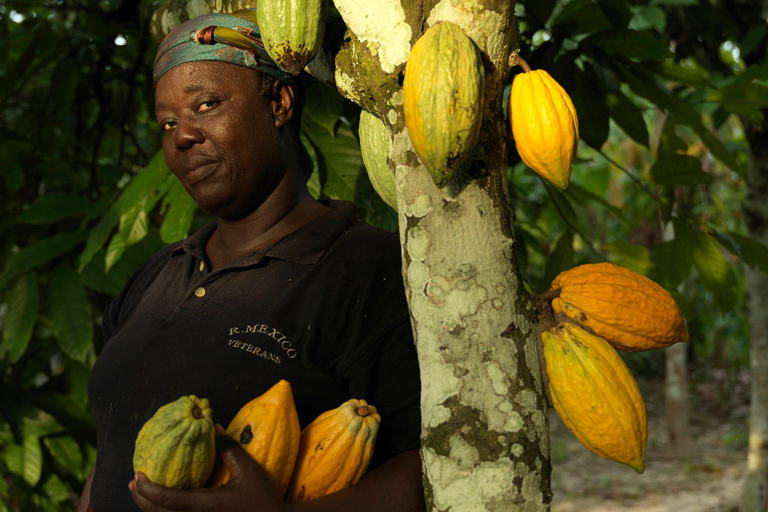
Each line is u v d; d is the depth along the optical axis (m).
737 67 4.50
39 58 3.10
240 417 1.00
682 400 7.37
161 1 2.61
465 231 0.94
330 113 1.67
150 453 0.89
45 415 2.70
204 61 1.19
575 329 0.98
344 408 1.04
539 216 4.41
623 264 2.12
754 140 3.35
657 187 2.18
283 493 1.00
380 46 0.98
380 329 1.18
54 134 3.21
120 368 1.26
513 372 0.94
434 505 0.95
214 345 1.18
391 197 1.13
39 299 2.59
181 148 1.22
